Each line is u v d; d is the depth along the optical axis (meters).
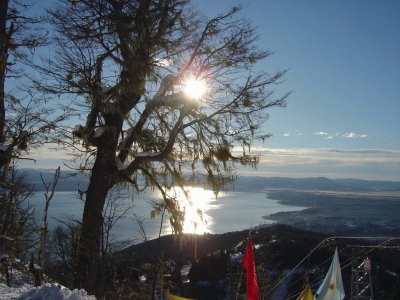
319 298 9.76
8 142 12.88
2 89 12.71
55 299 6.48
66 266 11.54
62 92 11.64
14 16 13.19
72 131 11.77
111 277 10.52
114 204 11.99
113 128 11.77
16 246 12.60
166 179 12.85
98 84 11.48
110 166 11.85
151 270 8.82
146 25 11.53
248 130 12.19
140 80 11.53
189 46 12.12
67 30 11.47
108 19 11.40
